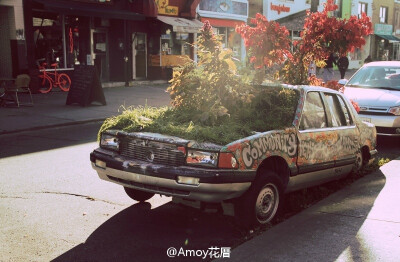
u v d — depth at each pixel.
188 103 5.74
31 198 5.89
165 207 5.70
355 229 4.89
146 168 4.66
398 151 9.48
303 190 6.13
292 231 4.82
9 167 7.46
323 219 5.18
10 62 17.28
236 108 5.45
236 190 4.57
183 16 24.06
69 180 6.75
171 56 23.88
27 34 17.56
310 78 7.69
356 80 11.41
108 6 20.31
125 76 21.52
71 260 4.16
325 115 5.98
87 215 5.35
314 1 18.61
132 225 5.07
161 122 5.27
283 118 5.32
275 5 31.03
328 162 5.84
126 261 4.17
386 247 4.44
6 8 16.97
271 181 4.95
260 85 5.84
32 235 4.71
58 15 18.91
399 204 5.72
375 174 7.19
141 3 20.89
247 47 7.19
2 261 4.10
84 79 14.85
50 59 18.78
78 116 12.88
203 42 5.77
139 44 22.81
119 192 6.25
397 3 47.16
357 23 7.39
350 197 6.00
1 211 5.39
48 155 8.41
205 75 5.68
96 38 20.91
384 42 46.06
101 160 5.11
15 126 11.10
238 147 4.57
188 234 4.85
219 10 26.81
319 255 4.25
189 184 4.46
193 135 4.72
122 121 5.33
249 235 4.78
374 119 9.78
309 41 7.43
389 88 10.76
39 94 17.48
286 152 5.11
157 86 21.94
